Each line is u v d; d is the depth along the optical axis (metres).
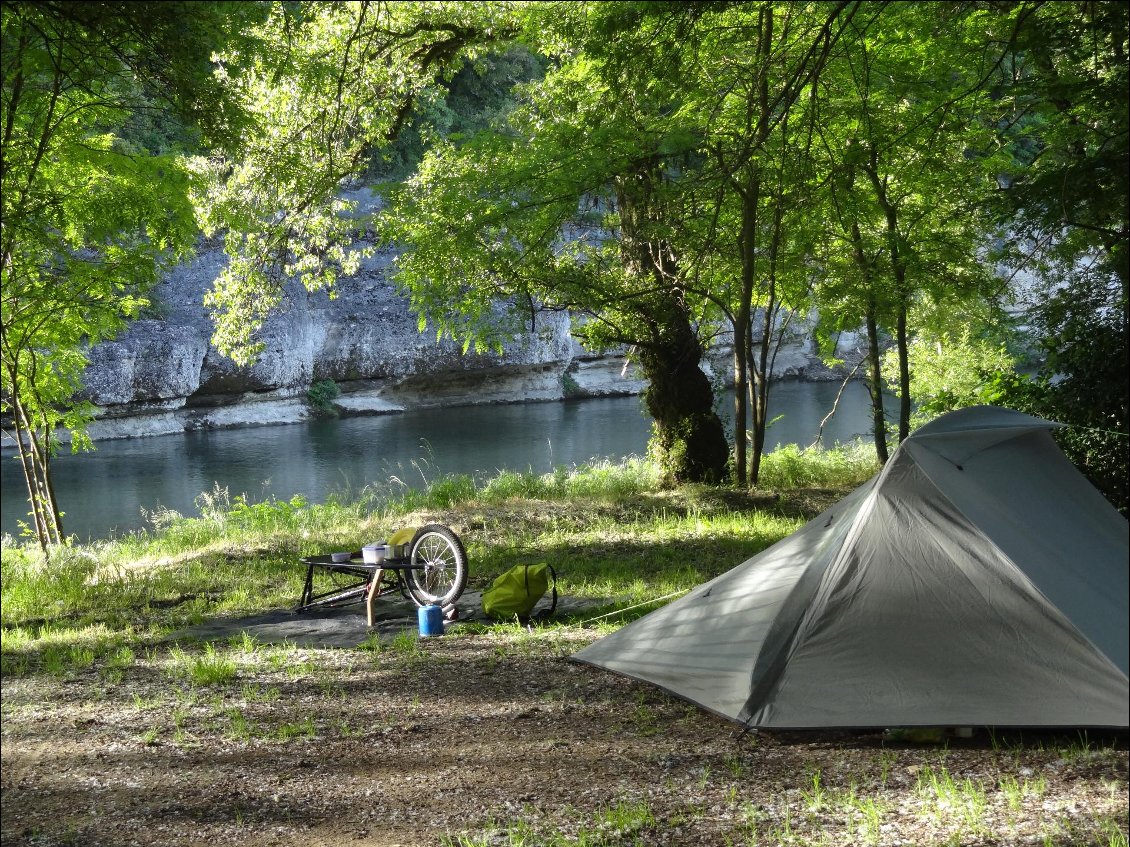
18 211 9.02
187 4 6.32
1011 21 10.65
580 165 12.35
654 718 5.53
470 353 41.72
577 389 45.22
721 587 6.32
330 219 16.14
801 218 13.34
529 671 6.55
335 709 5.92
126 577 10.70
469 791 4.65
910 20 11.74
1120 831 3.72
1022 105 11.48
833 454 18.48
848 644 5.35
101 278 12.12
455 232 13.74
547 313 42.06
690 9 7.36
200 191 13.43
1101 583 5.12
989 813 4.03
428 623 7.73
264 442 34.16
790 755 4.91
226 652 7.39
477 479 25.72
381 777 4.86
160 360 35.53
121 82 8.62
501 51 17.30
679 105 12.82
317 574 10.55
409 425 37.47
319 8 11.41
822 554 5.70
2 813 4.49
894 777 4.54
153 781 4.84
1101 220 8.08
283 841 4.16
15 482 28.97
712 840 4.00
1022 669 4.98
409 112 17.05
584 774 4.80
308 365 39.59
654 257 15.05
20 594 9.97
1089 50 8.17
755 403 15.37
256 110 14.38
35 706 6.11
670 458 15.93
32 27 6.61
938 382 20.80
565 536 12.21
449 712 5.80
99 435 35.50
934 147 12.95
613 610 8.18
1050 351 11.64
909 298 14.08
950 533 5.31
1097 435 10.95
